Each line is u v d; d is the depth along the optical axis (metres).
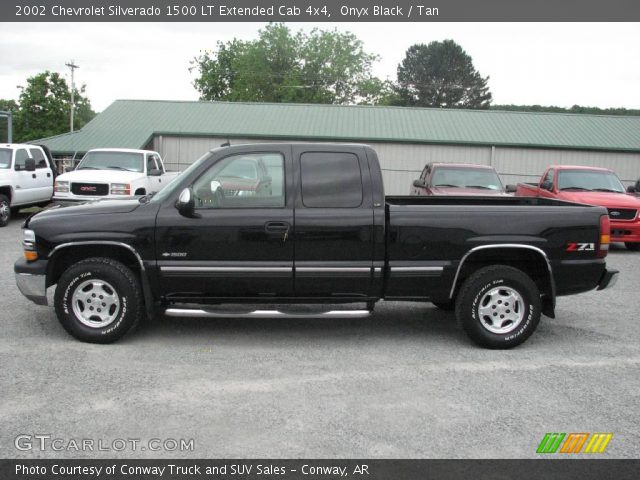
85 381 4.84
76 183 14.55
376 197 5.80
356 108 29.97
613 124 28.66
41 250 5.77
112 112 28.61
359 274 5.79
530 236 5.85
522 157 26.53
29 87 44.00
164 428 4.05
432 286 5.89
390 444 3.87
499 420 4.26
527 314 5.88
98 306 5.79
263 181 5.79
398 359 5.57
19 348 5.62
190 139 26.77
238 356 5.55
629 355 5.82
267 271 5.73
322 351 5.76
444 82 76.88
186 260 5.72
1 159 15.20
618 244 15.12
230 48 63.22
